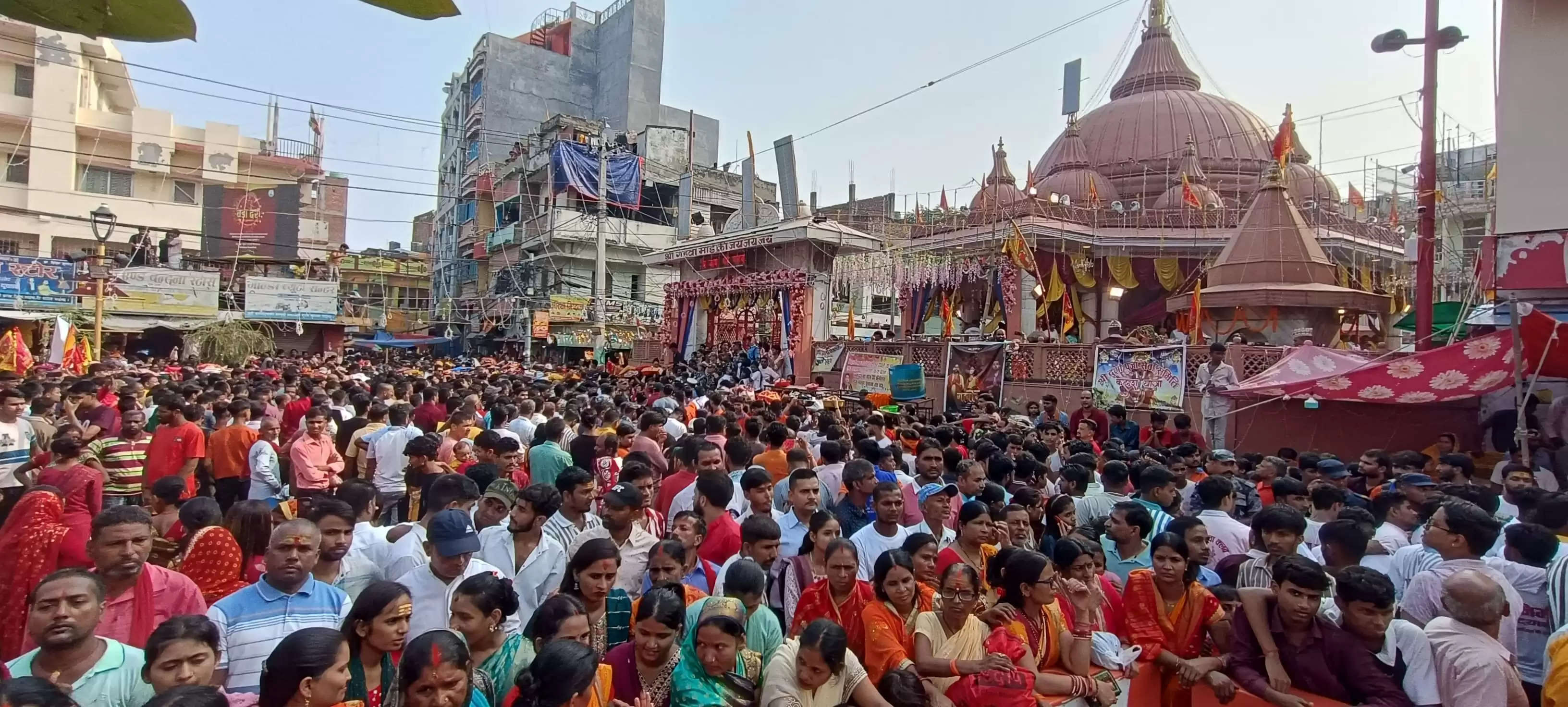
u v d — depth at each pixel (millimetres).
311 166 37312
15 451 7691
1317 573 4246
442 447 8750
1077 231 25641
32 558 4535
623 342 35750
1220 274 20922
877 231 33938
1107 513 7145
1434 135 13125
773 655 4191
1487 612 4039
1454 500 5254
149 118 31797
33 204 28891
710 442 7246
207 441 8695
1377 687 4051
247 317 30500
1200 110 33156
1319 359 12609
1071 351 16453
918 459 7820
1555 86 10867
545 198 40156
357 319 40750
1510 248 11070
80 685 3328
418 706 3074
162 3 993
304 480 8031
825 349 22078
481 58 47562
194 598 4281
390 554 5105
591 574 4398
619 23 48500
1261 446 13062
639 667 3947
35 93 29062
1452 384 10484
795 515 6246
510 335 37781
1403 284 24094
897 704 4203
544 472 7637
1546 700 3854
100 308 18703
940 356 18734
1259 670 4441
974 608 4645
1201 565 5453
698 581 5410
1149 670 4832
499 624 3908
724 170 38688
